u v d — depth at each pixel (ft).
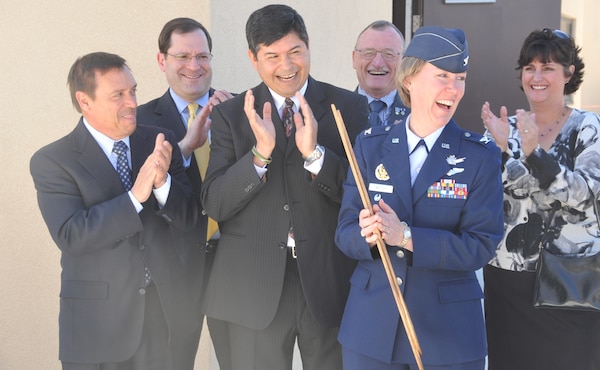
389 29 16.85
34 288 18.93
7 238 19.02
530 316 13.70
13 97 18.69
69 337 12.03
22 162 18.75
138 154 12.71
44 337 18.93
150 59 17.52
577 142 13.37
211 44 15.80
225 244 12.76
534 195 13.46
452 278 11.26
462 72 10.93
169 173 13.10
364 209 10.79
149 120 15.10
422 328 10.99
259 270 12.40
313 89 13.08
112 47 17.79
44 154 12.15
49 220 11.92
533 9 25.36
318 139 12.85
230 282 12.58
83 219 11.73
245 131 12.66
